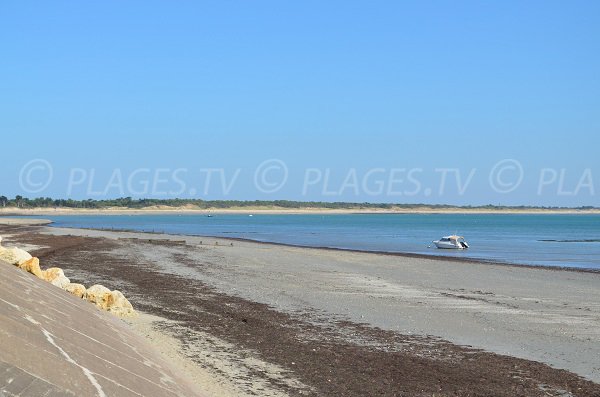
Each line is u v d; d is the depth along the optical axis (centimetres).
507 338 1809
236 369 1300
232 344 1541
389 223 16862
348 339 1708
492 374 1395
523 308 2389
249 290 2677
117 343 1012
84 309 1195
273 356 1448
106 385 689
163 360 1193
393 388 1250
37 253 4034
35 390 556
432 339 1759
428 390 1248
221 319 1900
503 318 2145
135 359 966
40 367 612
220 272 3397
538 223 17888
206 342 1532
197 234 8900
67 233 7456
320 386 1231
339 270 3716
